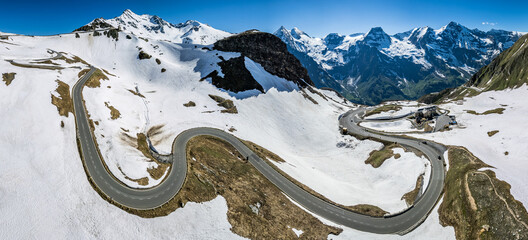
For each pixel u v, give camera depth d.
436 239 48.88
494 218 46.03
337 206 59.16
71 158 51.97
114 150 58.75
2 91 60.72
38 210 39.03
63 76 84.50
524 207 45.31
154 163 59.78
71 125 62.50
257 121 112.38
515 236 42.12
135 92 103.50
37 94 65.00
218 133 87.06
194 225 44.72
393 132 107.44
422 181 67.62
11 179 42.84
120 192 47.59
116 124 72.00
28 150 49.28
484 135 86.38
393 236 50.75
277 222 50.53
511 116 96.19
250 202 54.09
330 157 98.19
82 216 40.09
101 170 51.50
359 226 53.38
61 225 37.72
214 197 52.84
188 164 62.03
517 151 70.44
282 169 73.19
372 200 64.75
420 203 59.53
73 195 43.38
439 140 89.69
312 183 70.12
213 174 60.81
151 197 48.53
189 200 49.94
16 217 37.41
